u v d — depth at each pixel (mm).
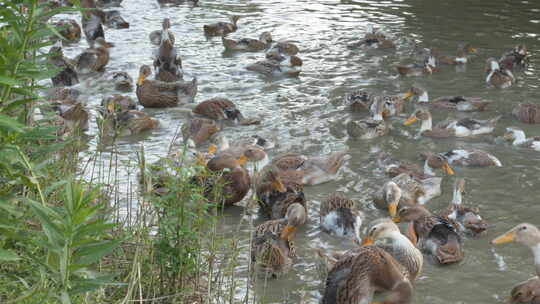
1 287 5707
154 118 15984
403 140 15133
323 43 22844
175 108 17062
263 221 11250
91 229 4910
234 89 18297
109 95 16516
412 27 24672
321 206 11141
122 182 11695
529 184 12602
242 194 11562
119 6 28578
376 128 15117
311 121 15992
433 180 12406
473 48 21625
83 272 5242
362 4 28469
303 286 9180
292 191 11438
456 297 8938
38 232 5328
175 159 12211
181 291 7562
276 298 8805
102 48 19922
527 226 9406
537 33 23609
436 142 15008
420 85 18531
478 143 14914
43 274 5121
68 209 4875
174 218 7754
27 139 5730
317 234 10852
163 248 7605
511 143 14734
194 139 14500
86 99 17172
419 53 21031
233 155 12477
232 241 8984
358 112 16609
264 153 13148
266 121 15961
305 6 28359
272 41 23094
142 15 26984
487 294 9016
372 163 13664
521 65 20016
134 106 16547
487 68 19109
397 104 16719
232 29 24297
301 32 24297
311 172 12656
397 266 8844
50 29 5777
